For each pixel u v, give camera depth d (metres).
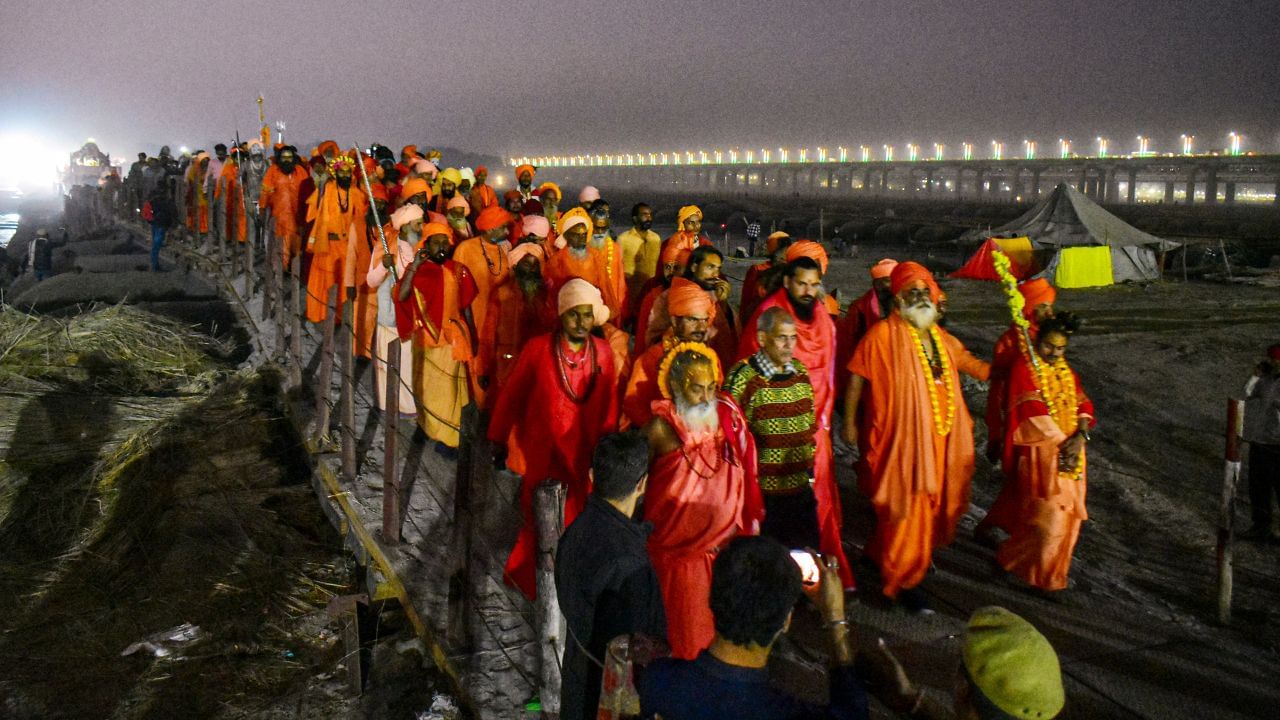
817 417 5.08
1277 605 5.62
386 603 5.93
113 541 6.65
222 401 8.62
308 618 5.83
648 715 2.27
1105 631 5.06
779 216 59.56
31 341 9.61
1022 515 5.35
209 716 4.88
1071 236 22.70
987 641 1.96
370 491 6.37
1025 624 1.99
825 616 2.36
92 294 13.71
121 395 8.91
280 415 8.51
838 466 7.83
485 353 6.86
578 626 3.10
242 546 6.52
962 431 5.21
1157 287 20.80
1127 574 6.09
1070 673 4.60
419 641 5.35
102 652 5.44
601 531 3.12
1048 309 5.74
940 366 5.14
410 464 6.82
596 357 4.95
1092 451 8.80
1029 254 21.47
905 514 5.04
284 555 6.51
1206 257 24.77
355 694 4.98
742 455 4.13
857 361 5.15
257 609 5.88
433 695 4.82
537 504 3.78
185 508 6.93
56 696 5.05
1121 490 7.77
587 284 4.81
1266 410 6.65
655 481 3.93
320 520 7.06
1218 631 5.15
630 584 3.07
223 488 7.28
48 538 6.75
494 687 4.44
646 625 3.10
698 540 3.90
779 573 2.19
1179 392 10.77
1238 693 4.47
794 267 5.05
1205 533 6.89
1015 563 5.44
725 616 2.20
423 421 6.84
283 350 9.62
